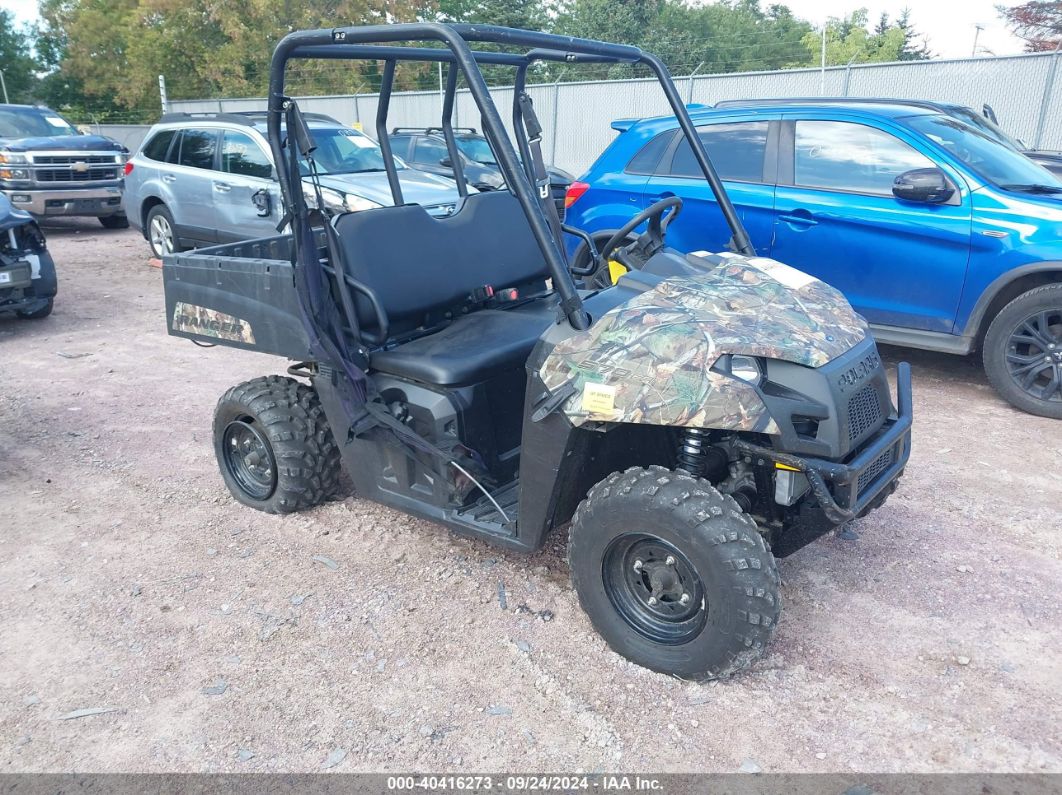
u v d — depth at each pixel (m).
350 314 3.42
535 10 35.84
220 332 4.02
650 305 2.94
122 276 10.21
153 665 3.09
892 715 2.78
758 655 2.72
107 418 5.57
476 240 3.99
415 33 2.80
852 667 3.02
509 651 3.13
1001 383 5.39
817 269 5.90
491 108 2.73
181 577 3.68
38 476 4.71
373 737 2.72
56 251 12.01
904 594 3.46
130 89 36.53
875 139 5.73
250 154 8.92
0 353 7.05
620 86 19.55
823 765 2.57
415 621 3.33
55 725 2.80
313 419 4.05
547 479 2.96
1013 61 14.46
